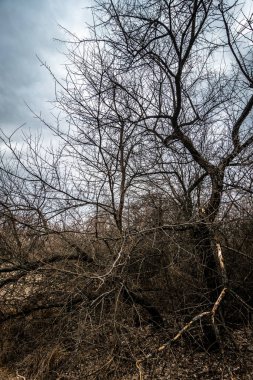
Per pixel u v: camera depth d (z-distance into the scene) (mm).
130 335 6645
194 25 7281
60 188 7863
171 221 7695
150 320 7605
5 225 7824
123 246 6855
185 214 7660
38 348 7270
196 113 7930
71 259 7582
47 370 6836
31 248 7867
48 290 7586
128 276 7043
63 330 7039
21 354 7797
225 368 6586
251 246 8023
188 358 6988
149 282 7906
